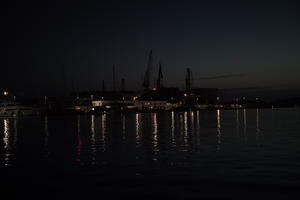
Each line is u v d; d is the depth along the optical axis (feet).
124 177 51.47
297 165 58.85
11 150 85.10
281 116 314.35
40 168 59.77
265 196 40.52
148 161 65.21
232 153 73.87
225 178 49.67
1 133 144.46
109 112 444.55
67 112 400.47
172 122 219.61
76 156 73.15
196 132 133.80
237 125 178.81
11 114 395.34
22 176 53.26
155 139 108.17
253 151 76.54
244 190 43.16
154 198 40.45
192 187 44.96
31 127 186.60
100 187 45.73
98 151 80.94
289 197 40.01
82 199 40.55
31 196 42.11
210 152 75.92
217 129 149.48
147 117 320.09
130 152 78.33
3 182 49.44
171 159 67.10
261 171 54.19
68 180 50.03
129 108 495.41
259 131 134.31
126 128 165.17
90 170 57.31
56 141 106.22
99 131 147.43
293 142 93.71
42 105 449.89
